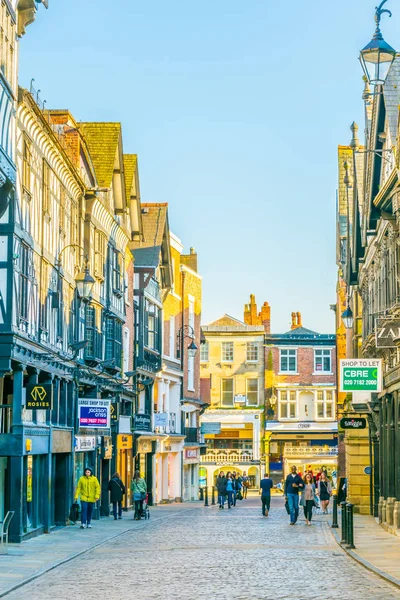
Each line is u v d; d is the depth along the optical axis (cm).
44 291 3538
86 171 4538
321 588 2028
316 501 5247
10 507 3159
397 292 3503
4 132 2845
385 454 4038
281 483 9212
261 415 9575
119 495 4541
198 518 4728
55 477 3941
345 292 6900
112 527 3972
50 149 3600
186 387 7681
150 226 6406
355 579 2195
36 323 3397
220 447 9712
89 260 4391
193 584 2120
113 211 5125
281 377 9638
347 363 3741
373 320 4541
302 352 9662
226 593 1958
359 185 4719
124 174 5284
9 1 2858
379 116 3709
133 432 5719
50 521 3700
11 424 3353
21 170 3150
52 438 3644
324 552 2873
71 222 4116
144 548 3058
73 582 2205
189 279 7719
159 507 6116
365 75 2775
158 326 6562
